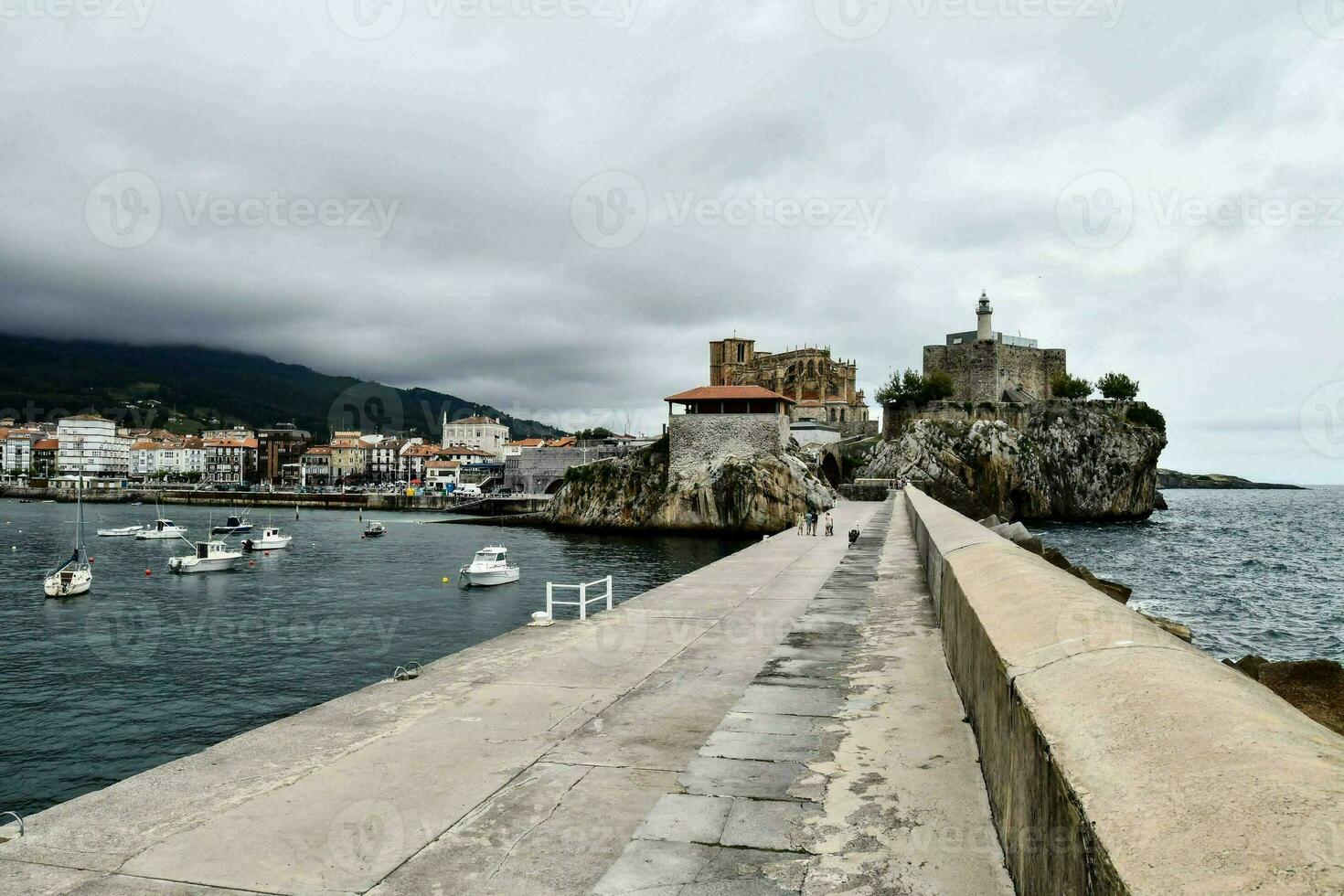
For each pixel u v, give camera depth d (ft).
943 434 383.86
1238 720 8.53
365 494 469.16
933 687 26.78
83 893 14.52
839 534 122.52
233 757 21.77
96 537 309.63
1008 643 15.61
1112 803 8.09
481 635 130.31
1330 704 27.76
